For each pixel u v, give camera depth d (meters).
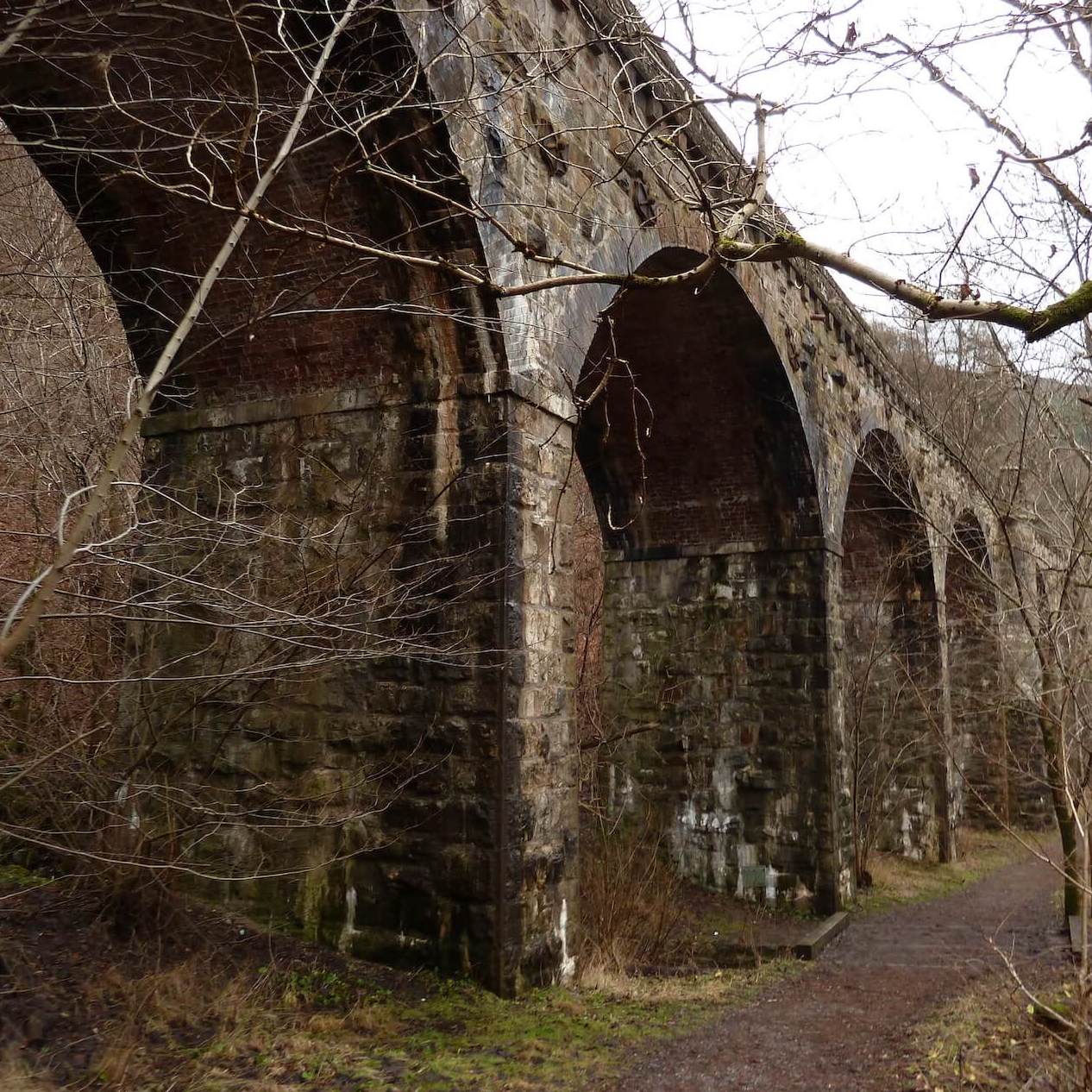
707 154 10.14
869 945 11.23
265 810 7.45
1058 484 10.69
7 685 6.85
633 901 10.30
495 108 7.03
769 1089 5.88
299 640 6.58
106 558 5.26
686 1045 6.65
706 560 13.52
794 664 12.85
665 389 12.28
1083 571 10.09
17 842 7.20
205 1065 5.16
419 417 7.42
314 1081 5.20
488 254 6.94
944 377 14.47
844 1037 7.18
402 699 7.19
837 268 4.69
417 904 6.95
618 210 8.72
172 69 6.41
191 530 7.19
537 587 7.23
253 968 6.57
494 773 6.80
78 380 7.73
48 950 5.90
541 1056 5.97
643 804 13.36
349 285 7.30
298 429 7.84
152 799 7.54
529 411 7.34
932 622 17.75
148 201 7.31
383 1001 6.42
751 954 10.34
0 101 6.58
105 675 7.10
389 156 6.68
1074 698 8.34
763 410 12.20
